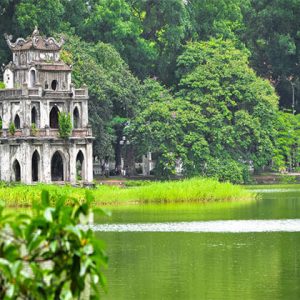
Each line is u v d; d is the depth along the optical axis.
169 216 140.12
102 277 39.50
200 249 103.00
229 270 88.38
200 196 167.12
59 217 38.78
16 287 38.91
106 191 162.50
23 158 197.62
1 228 38.59
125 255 98.88
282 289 78.75
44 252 39.00
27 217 38.84
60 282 39.41
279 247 104.06
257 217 138.50
